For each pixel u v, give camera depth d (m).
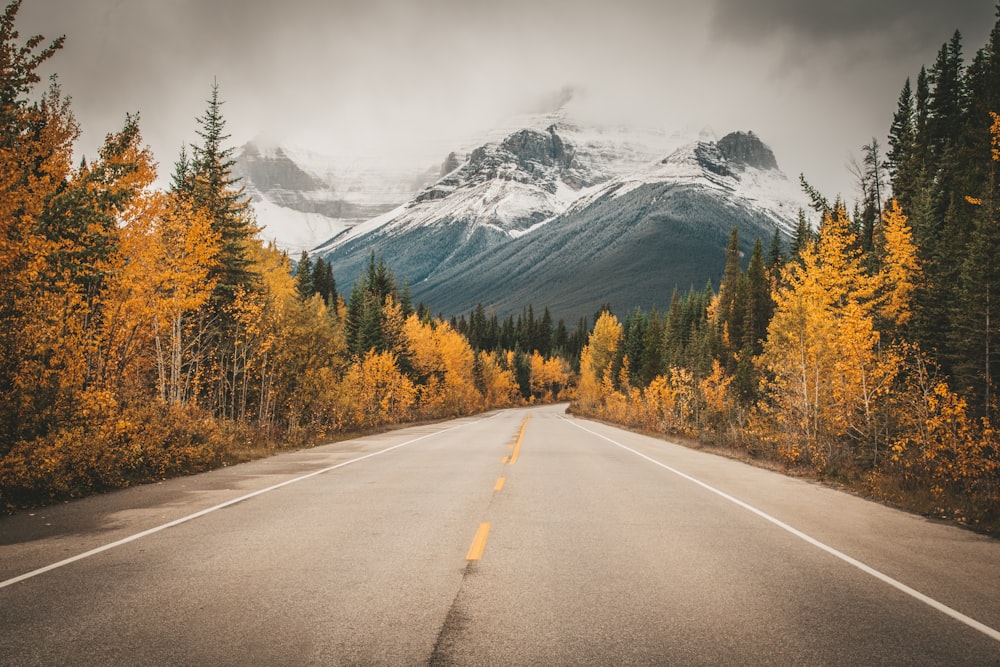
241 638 3.71
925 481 10.32
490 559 5.63
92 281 13.70
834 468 12.98
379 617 4.09
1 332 9.87
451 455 16.17
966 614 4.35
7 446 9.41
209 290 18.34
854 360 14.29
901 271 19.81
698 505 8.82
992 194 16.70
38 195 10.84
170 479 11.29
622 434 28.38
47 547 6.02
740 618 4.18
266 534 6.63
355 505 8.48
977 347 15.73
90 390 11.69
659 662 3.44
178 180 25.91
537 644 3.66
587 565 5.47
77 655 3.47
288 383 22.59
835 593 4.79
